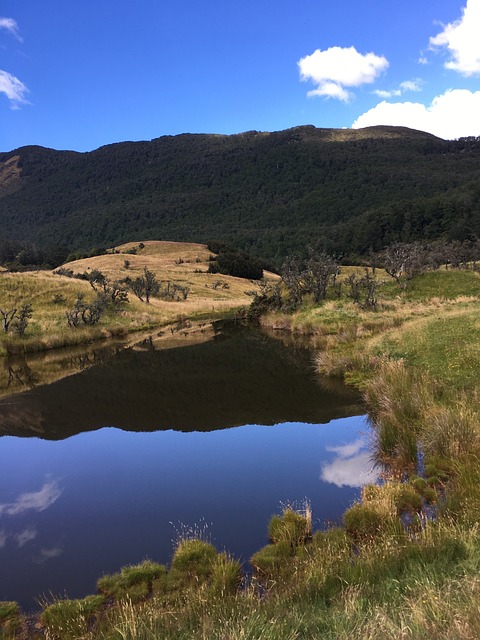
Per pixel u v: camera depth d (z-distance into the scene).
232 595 6.21
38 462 12.50
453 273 42.97
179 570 7.23
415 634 3.68
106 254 135.62
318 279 41.56
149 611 5.52
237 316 51.09
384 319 30.39
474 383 13.48
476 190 154.00
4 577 7.50
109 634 5.35
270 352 27.97
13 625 6.35
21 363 27.55
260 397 17.78
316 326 33.38
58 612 6.36
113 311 45.75
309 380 20.03
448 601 4.12
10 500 10.30
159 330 41.94
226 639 4.25
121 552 8.07
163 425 15.22
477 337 18.30
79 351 31.27
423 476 9.53
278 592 5.89
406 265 43.94
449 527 6.60
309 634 4.38
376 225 152.38
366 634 3.83
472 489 7.81
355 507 8.30
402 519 7.87
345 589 5.34
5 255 150.00
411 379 15.07
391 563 5.70
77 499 10.23
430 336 20.38
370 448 11.87
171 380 21.70
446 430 10.38
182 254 133.12
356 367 20.12
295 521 8.20
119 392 19.72
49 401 18.67
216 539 8.24
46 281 49.72
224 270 110.44
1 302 42.75
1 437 14.62
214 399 17.98
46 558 7.98
